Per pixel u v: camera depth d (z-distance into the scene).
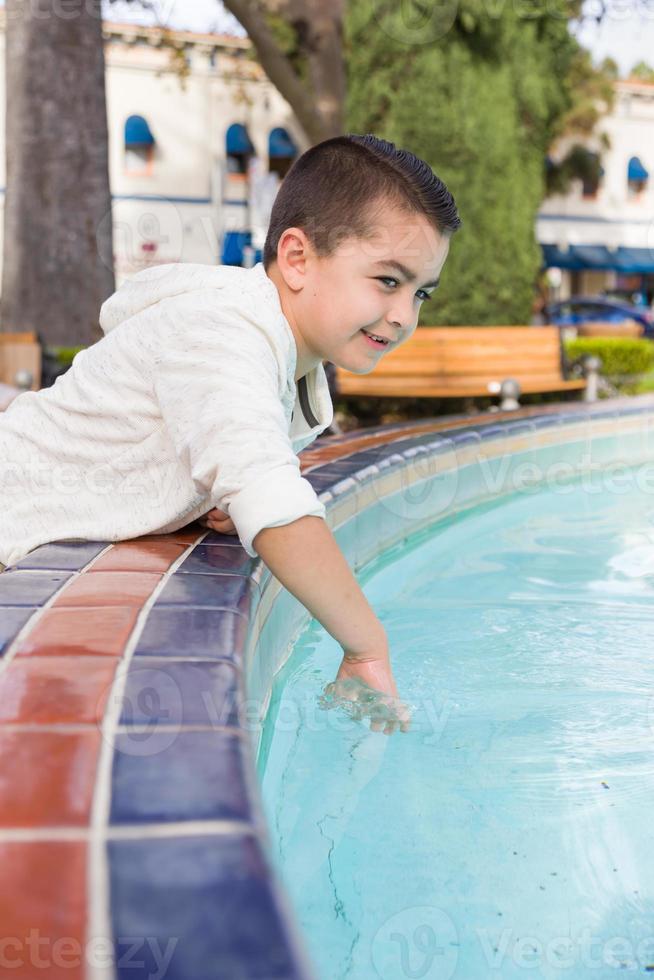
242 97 16.12
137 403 1.38
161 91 18.48
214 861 0.55
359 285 1.36
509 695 1.40
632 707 1.35
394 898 0.90
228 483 1.19
